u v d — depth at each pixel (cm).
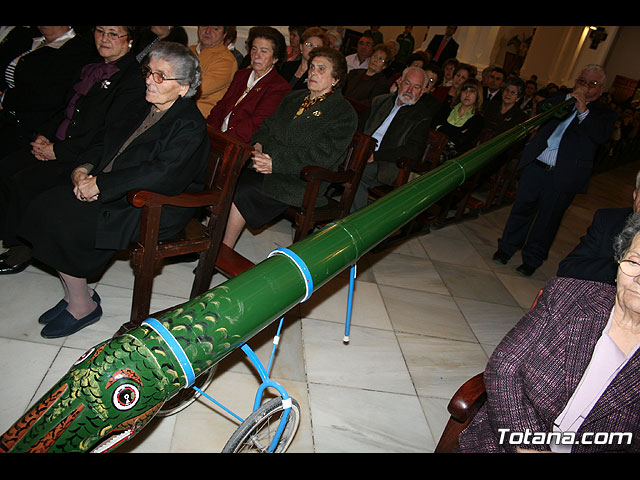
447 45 873
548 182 399
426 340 297
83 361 71
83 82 265
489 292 383
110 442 76
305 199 291
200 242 235
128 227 213
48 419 69
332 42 524
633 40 1553
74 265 209
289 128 311
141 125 229
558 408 121
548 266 466
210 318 69
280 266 77
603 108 373
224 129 358
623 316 115
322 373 244
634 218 111
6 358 202
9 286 246
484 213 571
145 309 218
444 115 510
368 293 331
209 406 207
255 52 332
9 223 245
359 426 217
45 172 247
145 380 68
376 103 401
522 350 123
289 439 140
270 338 257
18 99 288
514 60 1332
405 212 97
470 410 128
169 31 364
